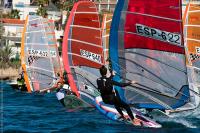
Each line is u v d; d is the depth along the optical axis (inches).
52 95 3754.9
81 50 2819.9
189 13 2942.9
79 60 2815.0
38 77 3949.3
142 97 2124.8
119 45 2092.8
